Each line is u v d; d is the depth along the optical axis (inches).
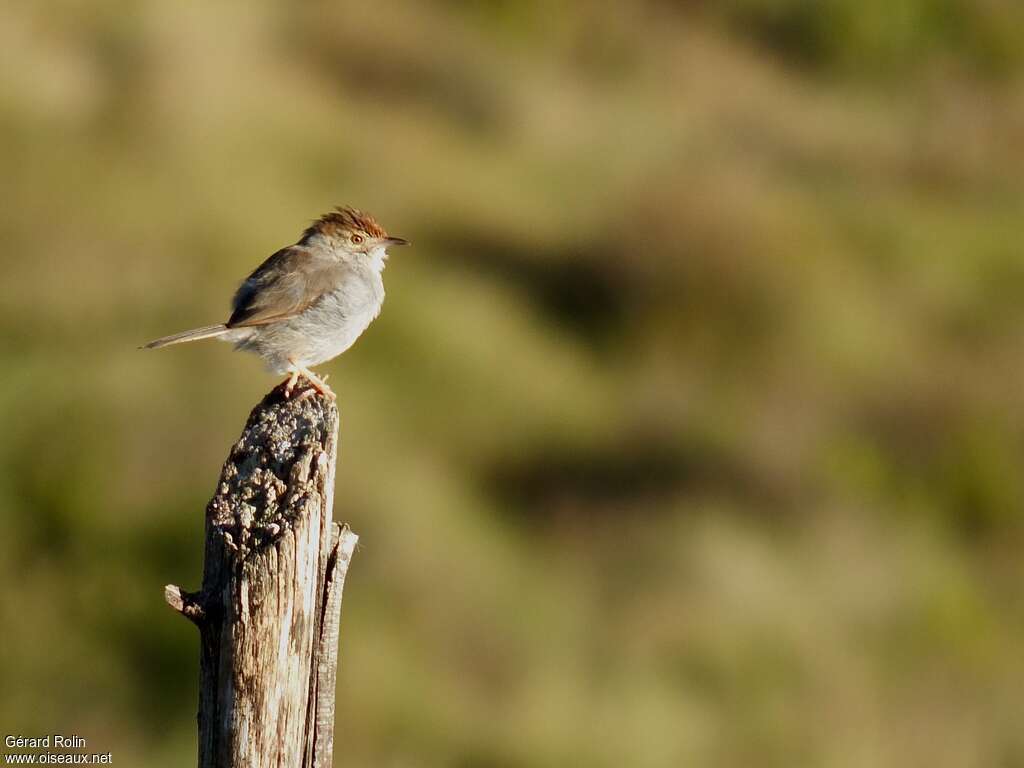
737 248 758.5
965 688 584.4
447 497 587.5
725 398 695.7
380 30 983.0
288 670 232.8
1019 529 679.1
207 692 234.7
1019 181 1005.2
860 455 689.6
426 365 662.5
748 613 555.8
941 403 715.4
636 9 1167.6
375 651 494.0
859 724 536.4
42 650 492.4
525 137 921.5
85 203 684.1
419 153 865.5
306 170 813.2
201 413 564.7
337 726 471.5
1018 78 1189.1
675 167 887.7
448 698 495.2
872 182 971.3
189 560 519.2
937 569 642.2
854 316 760.3
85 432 549.0
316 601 237.5
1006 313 818.2
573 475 634.2
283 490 243.9
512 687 506.3
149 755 475.5
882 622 597.3
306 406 269.1
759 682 536.1
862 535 632.4
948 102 1125.7
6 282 628.4
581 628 539.2
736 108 1066.1
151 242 672.4
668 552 577.9
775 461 651.5
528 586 550.9
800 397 711.1
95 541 520.1
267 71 890.1
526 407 665.6
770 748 521.0
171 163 743.7
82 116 762.2
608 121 965.2
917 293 824.3
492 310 730.2
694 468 643.5
